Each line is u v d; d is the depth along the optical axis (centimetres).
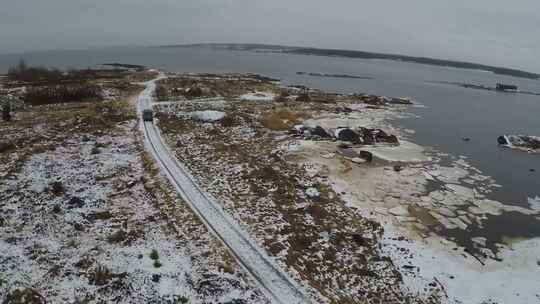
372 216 1847
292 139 3005
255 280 1255
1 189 1730
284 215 1728
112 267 1226
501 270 1491
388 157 2777
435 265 1492
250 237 1509
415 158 2806
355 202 1980
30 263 1208
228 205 1767
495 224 1864
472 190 2267
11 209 1562
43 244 1335
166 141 2689
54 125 2803
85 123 2922
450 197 2138
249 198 1862
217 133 3000
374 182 2270
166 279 1199
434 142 3353
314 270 1359
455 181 2391
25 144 2361
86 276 1173
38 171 1972
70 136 2612
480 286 1383
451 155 2975
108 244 1381
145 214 1638
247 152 2602
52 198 1702
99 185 1891
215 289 1177
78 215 1572
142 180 1978
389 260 1495
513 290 1370
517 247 1667
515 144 3366
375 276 1380
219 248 1418
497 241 1709
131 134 2811
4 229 1408
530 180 2505
